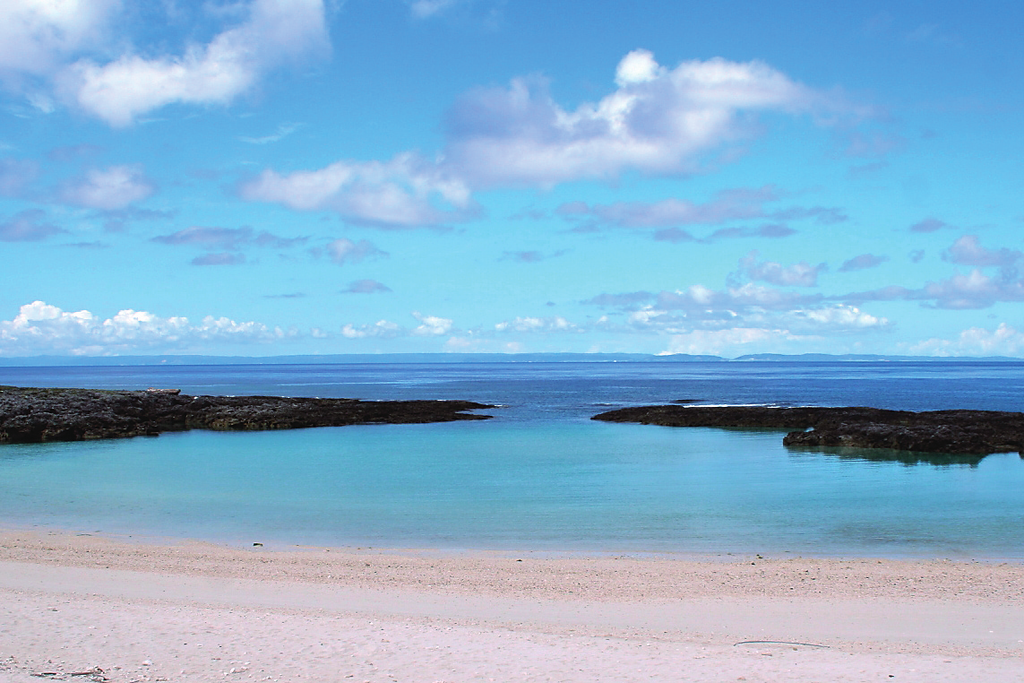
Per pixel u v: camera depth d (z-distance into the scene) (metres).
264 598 15.71
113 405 63.22
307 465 39.19
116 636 12.20
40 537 22.62
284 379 199.00
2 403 55.94
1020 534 23.34
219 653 11.35
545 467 38.19
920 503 28.48
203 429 58.69
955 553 20.98
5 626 12.61
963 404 87.44
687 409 64.81
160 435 54.56
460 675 10.44
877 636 13.20
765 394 109.31
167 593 15.97
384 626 13.32
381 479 34.50
